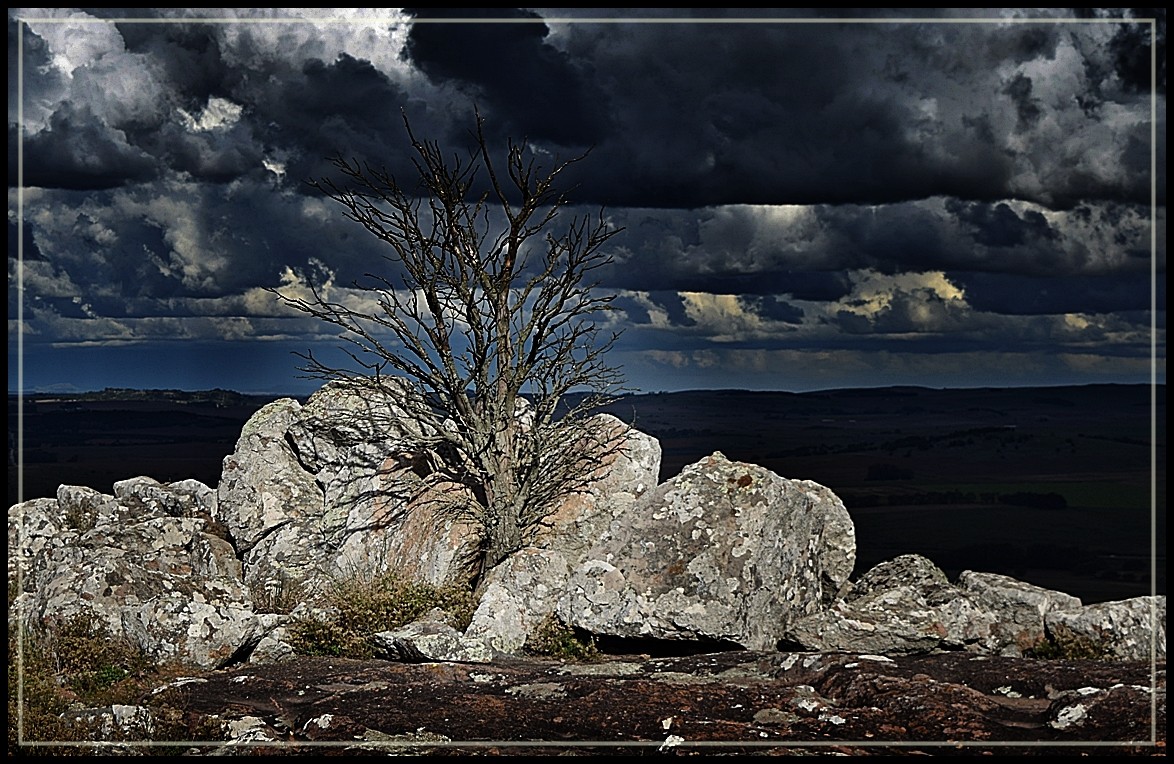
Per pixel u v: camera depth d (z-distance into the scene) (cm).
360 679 1638
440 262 2248
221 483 2606
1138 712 1312
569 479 2359
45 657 1719
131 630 1823
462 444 2294
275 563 2384
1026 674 1547
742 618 1864
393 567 2286
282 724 1426
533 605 1997
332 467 2569
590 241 2322
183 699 1548
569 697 1498
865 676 1502
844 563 2220
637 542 1972
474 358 2275
